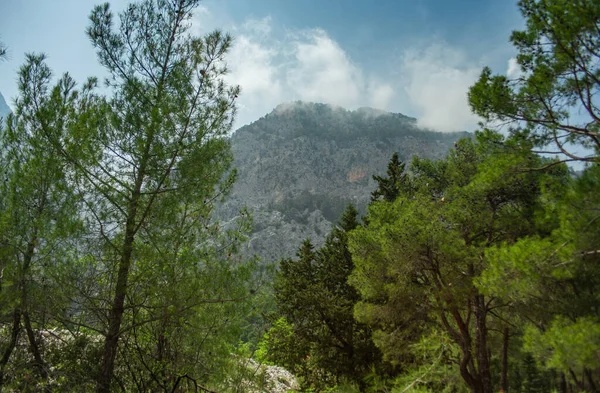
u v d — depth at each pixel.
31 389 6.02
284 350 15.95
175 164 7.68
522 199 10.62
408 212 11.13
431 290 11.22
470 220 11.49
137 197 7.36
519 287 6.28
